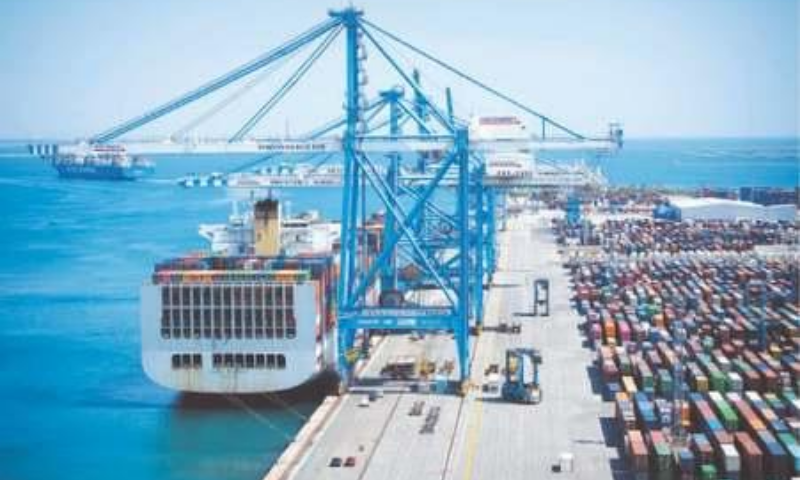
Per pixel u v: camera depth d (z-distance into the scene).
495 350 125.06
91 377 123.69
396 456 83.50
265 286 101.81
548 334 135.00
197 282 102.75
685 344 113.38
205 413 104.94
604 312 140.62
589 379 109.69
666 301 149.12
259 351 102.69
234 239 137.12
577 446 85.94
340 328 106.62
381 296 128.00
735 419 83.44
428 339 131.50
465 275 106.50
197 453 93.19
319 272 107.06
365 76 111.31
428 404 99.81
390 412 96.94
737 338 123.06
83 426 102.19
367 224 152.38
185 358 103.81
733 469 74.69
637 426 86.25
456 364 116.50
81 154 118.06
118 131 120.56
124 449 95.00
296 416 102.94
